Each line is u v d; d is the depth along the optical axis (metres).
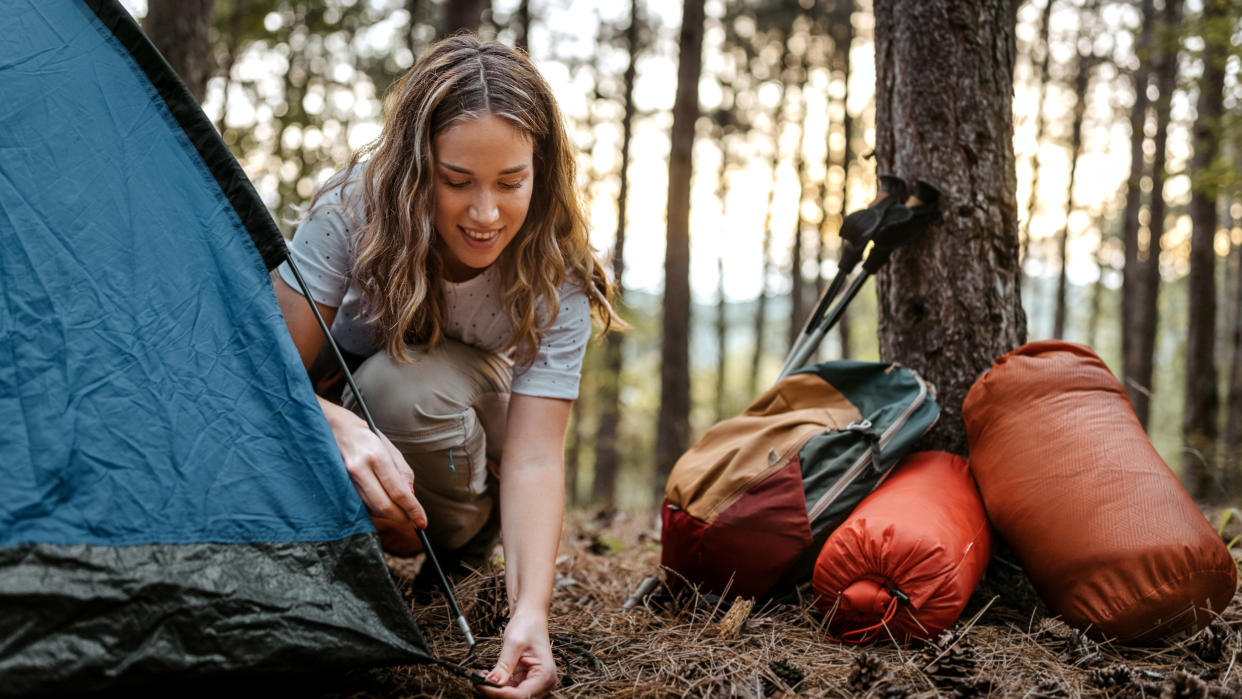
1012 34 2.50
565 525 3.96
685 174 7.78
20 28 1.48
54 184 1.41
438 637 1.77
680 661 1.70
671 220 7.76
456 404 1.87
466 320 1.90
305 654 1.29
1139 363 9.70
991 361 2.37
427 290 1.79
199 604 1.24
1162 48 7.71
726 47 16.20
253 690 1.39
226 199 1.53
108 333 1.35
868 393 2.20
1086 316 22.75
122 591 1.19
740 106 16.98
